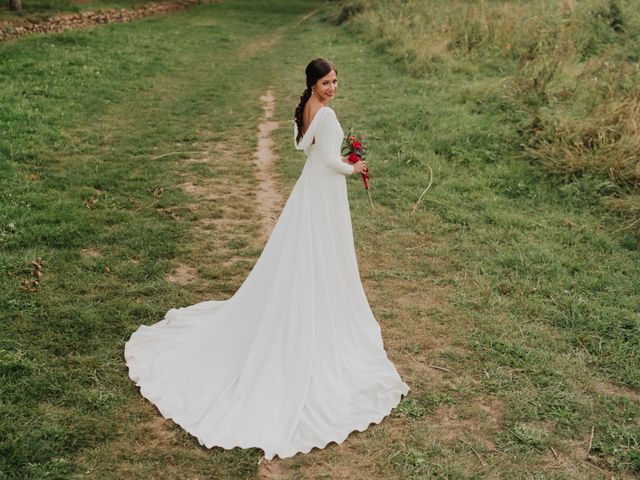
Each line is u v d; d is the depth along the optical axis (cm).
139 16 2342
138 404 380
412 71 1355
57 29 1814
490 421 377
